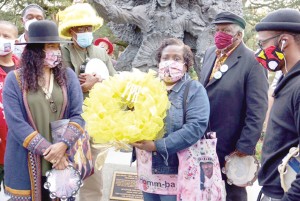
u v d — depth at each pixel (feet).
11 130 8.52
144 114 7.64
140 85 7.97
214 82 10.16
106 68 11.91
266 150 6.73
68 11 11.77
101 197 12.41
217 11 19.90
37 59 8.71
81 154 9.07
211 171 8.07
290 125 6.27
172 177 8.31
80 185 8.71
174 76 8.31
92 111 7.99
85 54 12.21
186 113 8.14
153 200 8.71
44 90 8.77
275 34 6.51
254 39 34.91
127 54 21.58
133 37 21.50
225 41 10.07
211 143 8.15
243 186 9.81
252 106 9.73
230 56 10.18
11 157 8.72
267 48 6.63
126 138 7.61
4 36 11.67
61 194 8.52
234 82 9.93
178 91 8.32
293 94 6.16
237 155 9.87
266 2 41.27
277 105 6.50
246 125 9.78
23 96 8.61
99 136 7.80
